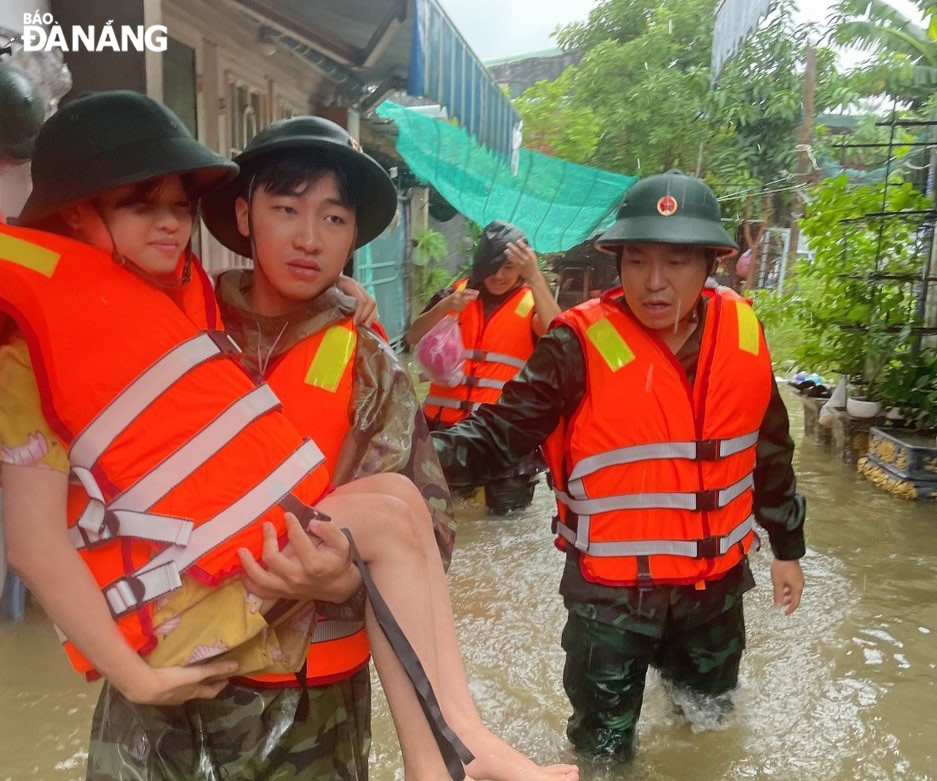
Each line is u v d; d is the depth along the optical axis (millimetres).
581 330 3027
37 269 1681
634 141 13695
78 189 1695
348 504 1881
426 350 5906
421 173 11180
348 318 2135
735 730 3402
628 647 3027
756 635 4312
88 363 1687
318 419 2010
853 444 7840
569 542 3152
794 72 13102
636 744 3295
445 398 6020
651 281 2889
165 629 1746
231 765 1998
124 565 1741
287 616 1915
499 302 6055
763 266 13977
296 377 2021
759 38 12867
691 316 3064
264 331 2064
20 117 3379
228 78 6461
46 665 3764
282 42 7207
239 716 1992
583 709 3105
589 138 13633
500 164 10086
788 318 9742
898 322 8133
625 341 3000
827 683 3838
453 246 17312
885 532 5957
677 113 13195
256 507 1790
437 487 2127
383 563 1869
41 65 3906
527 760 1962
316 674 2068
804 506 3365
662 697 3584
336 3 5918
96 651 1677
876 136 13445
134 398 1715
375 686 3766
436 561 2018
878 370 7863
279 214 1975
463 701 1982
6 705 3459
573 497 3074
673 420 2943
